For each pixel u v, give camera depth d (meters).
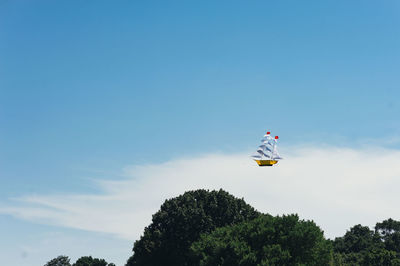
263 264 52.25
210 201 79.75
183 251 73.19
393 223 140.75
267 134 62.72
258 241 59.06
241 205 81.00
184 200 80.88
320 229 62.81
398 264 96.69
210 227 74.88
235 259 55.78
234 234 62.41
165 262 74.62
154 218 80.12
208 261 57.44
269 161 61.09
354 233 142.62
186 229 75.12
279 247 55.06
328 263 68.56
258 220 63.09
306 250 58.34
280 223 61.00
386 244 128.62
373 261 101.00
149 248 75.12
